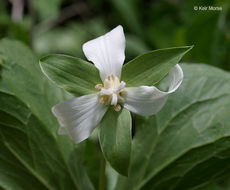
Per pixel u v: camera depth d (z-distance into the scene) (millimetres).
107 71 353
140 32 742
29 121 398
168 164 401
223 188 497
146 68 351
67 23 809
